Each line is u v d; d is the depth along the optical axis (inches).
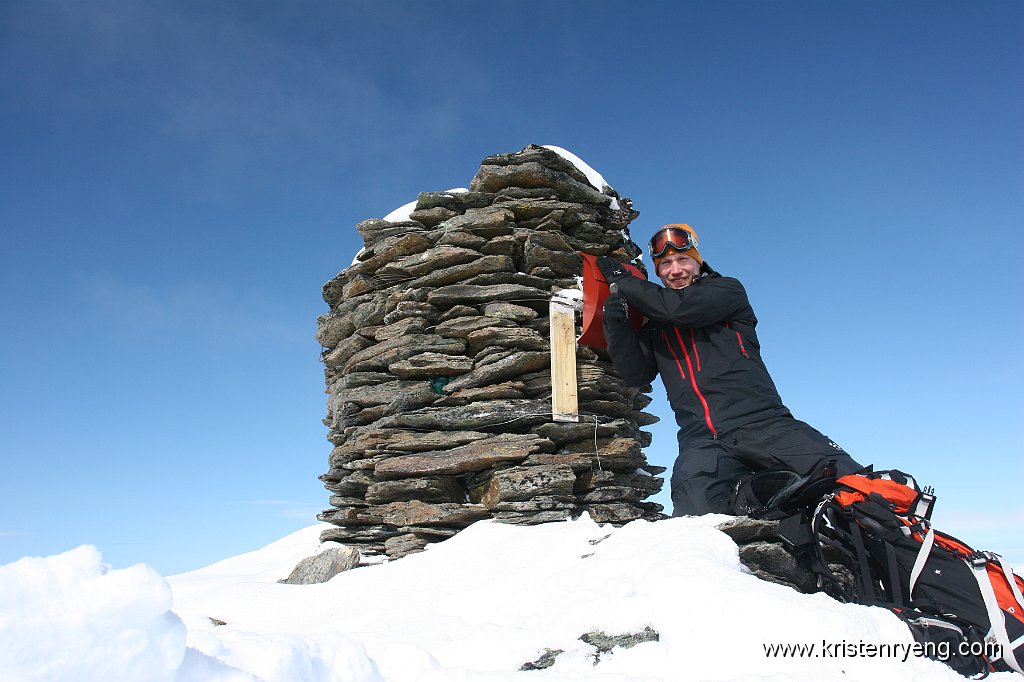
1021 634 128.6
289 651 87.2
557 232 267.9
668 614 120.8
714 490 179.0
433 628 143.9
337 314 296.0
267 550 331.0
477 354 256.8
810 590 158.2
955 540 141.7
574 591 141.6
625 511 243.8
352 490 265.1
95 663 62.9
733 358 188.4
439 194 277.0
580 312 257.8
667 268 206.4
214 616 196.9
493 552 195.6
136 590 65.7
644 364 209.0
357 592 194.4
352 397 269.1
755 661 110.0
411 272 273.6
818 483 156.9
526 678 108.6
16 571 63.1
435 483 243.1
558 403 244.2
